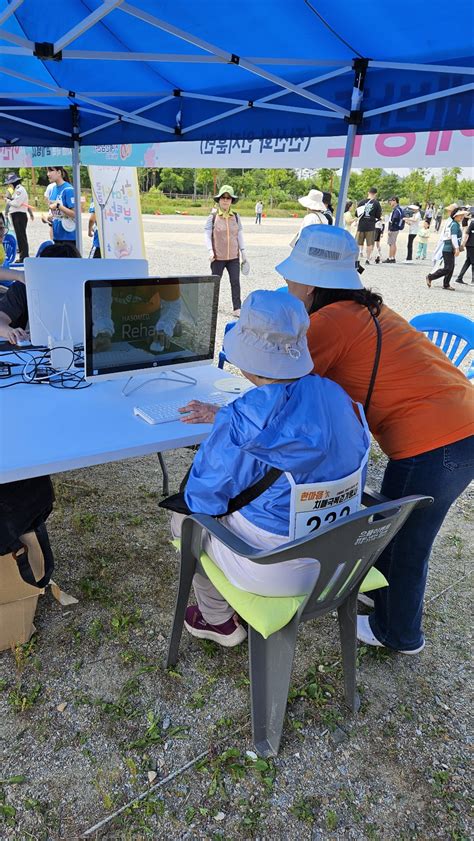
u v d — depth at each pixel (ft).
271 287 35.04
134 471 12.36
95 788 5.71
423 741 6.47
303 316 5.36
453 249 36.58
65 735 6.25
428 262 52.85
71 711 6.54
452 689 7.22
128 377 8.24
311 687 7.01
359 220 48.03
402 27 8.25
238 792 5.75
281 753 6.20
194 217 105.40
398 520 5.62
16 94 15.14
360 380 6.40
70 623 7.85
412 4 7.45
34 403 7.70
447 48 8.66
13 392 8.07
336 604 5.96
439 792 5.89
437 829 5.53
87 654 7.36
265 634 5.35
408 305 31.37
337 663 7.48
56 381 8.59
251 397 5.16
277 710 5.98
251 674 5.98
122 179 26.78
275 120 12.24
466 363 16.61
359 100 10.21
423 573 7.03
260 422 5.00
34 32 11.68
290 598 5.82
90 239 48.78
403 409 6.38
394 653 7.72
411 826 5.55
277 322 5.12
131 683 6.94
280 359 5.21
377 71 9.91
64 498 10.96
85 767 5.91
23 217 34.60
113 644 7.55
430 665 7.59
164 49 11.32
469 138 10.89
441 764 6.21
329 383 5.38
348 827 5.50
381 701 6.96
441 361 6.63
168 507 6.32
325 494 5.30
